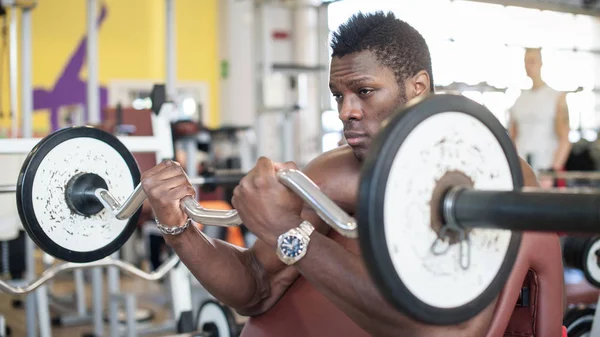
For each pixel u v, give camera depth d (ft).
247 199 3.42
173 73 13.04
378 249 2.70
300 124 29.81
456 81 15.88
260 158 3.45
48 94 28.96
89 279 19.11
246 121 32.19
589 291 7.83
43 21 28.89
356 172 4.65
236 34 32.12
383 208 2.70
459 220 2.92
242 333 5.21
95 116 13.96
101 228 5.25
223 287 4.71
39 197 4.91
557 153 15.15
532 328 4.44
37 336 13.33
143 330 13.30
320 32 18.93
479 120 3.04
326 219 3.15
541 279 4.34
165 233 4.46
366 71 3.94
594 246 7.25
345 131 4.12
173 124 13.08
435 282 2.95
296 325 4.88
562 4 13.00
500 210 2.77
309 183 3.27
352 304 3.49
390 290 2.79
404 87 4.01
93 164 5.18
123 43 30.68
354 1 6.42
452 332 3.65
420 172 2.84
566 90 15.74
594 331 6.40
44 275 6.73
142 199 4.50
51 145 4.93
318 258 3.44
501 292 4.06
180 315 8.15
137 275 7.68
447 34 16.69
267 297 5.05
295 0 19.34
